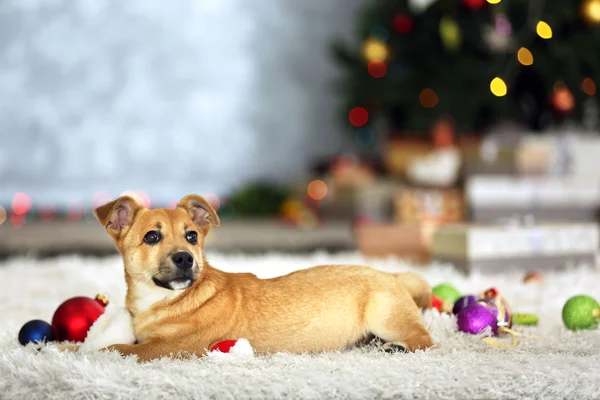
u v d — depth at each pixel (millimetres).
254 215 7262
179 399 1943
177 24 7914
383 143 8070
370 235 5383
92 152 7609
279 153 8328
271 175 8305
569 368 2131
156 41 7840
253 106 8219
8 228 5863
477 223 5348
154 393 1947
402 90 6547
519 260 4391
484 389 2002
